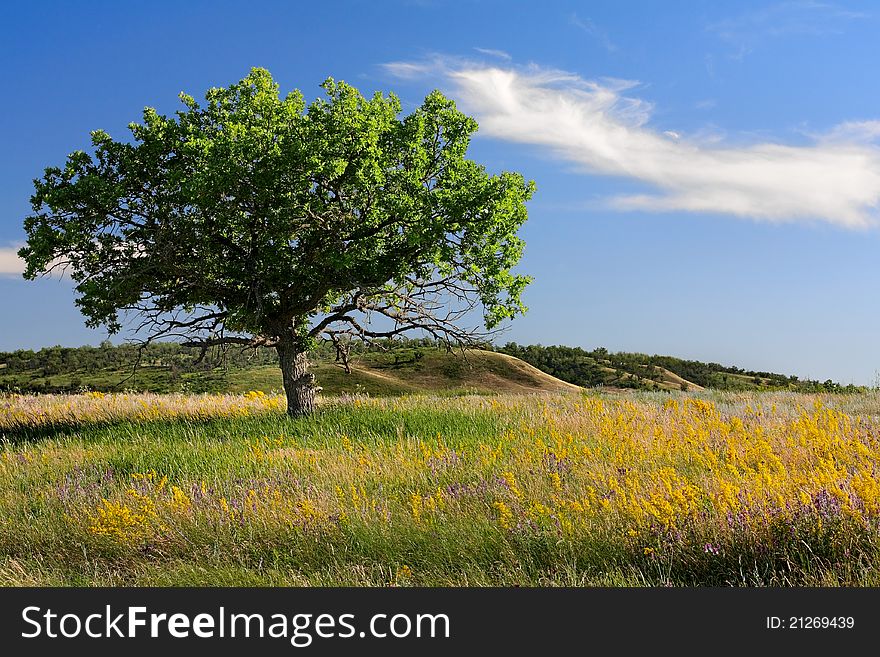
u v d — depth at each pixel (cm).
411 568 698
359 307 1906
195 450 1380
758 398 2230
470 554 703
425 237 1664
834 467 922
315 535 781
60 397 2431
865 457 985
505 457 1134
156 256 1739
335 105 1702
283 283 1797
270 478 1055
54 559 801
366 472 1051
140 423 1883
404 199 1714
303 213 1723
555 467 1017
